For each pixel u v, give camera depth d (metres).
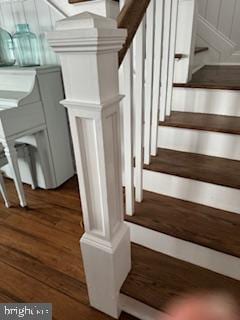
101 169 0.75
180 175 1.17
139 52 0.88
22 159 2.05
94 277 1.00
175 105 1.52
